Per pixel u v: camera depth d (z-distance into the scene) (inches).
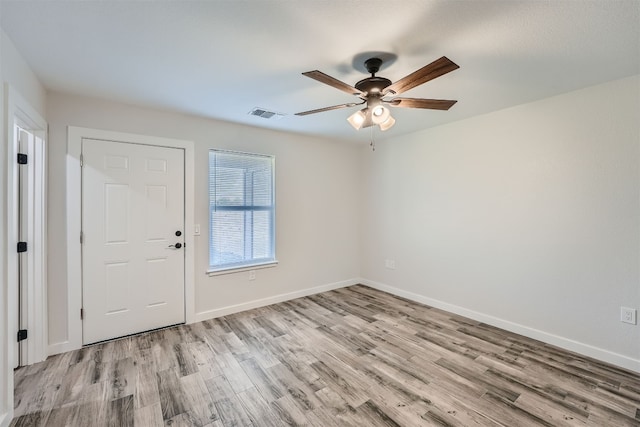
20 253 92.7
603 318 96.4
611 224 94.6
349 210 187.8
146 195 117.1
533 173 111.7
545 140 108.3
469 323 127.3
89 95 103.8
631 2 56.7
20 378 85.6
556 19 62.4
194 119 128.6
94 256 106.8
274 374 88.4
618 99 92.3
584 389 81.0
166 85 96.3
